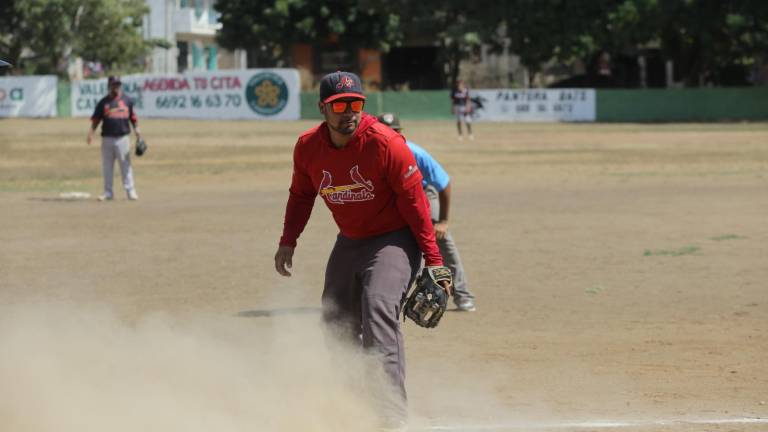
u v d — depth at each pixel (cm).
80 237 3325
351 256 1354
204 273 2664
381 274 1305
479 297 2380
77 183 5441
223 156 7281
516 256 2952
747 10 12138
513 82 14925
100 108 4444
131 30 14038
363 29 15950
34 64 13762
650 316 2152
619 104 12369
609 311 2206
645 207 4153
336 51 16850
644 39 12988
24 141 8606
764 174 5609
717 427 1359
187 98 12812
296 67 16888
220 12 16025
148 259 2889
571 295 2391
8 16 13550
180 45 17488
